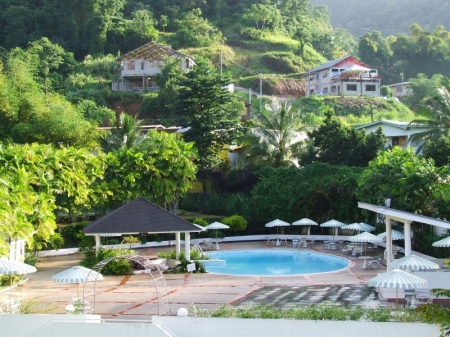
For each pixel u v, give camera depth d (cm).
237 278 2723
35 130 4497
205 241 4097
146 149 4297
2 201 2486
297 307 1788
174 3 11881
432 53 11669
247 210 4525
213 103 5097
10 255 2641
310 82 9544
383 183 3447
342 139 4888
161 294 2291
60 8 10438
